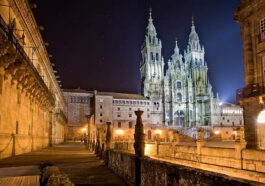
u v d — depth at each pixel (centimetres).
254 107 2431
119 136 8462
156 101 10256
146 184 793
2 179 941
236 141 1672
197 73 11625
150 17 11975
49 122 4328
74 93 9494
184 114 11325
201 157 2053
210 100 10781
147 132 9344
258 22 2509
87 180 1091
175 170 580
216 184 434
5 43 1600
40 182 819
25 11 2439
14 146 2139
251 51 2577
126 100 9694
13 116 2134
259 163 1484
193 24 12631
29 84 2497
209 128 10212
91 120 3700
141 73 11812
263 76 2434
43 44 3541
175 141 2523
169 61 11475
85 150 3123
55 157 2059
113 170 1333
